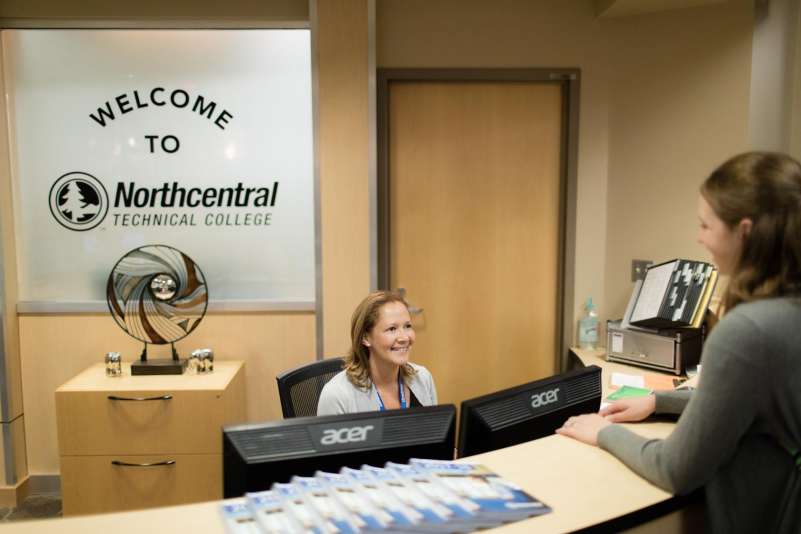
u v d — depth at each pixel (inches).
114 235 121.9
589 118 129.3
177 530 38.0
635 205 127.3
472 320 135.3
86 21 117.1
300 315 122.6
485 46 127.2
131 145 120.3
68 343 121.9
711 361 39.6
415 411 47.8
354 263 119.6
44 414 123.6
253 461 42.4
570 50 127.4
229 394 109.6
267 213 122.3
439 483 43.3
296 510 38.9
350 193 118.2
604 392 98.0
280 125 120.7
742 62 111.6
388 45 127.2
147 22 117.3
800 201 38.4
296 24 117.4
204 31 118.6
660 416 57.3
